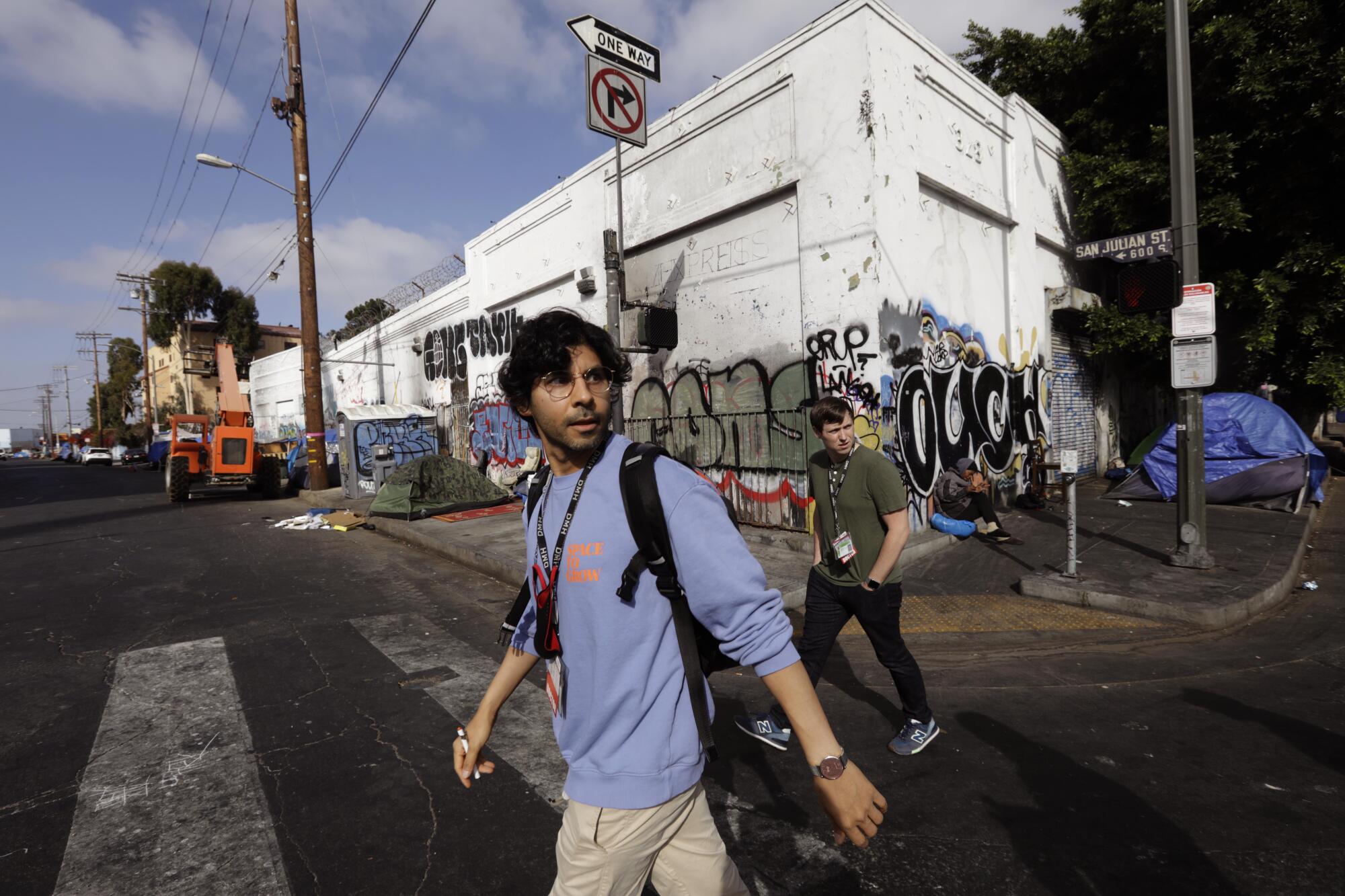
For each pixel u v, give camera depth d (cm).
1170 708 360
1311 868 231
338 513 1109
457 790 296
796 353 779
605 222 1055
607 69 668
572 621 135
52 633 532
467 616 570
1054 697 379
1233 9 889
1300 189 881
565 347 130
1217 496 863
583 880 131
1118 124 1066
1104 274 1188
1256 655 432
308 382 1566
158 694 407
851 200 702
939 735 337
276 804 287
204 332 4419
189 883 239
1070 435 1108
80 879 242
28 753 336
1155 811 267
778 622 128
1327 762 302
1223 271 986
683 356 929
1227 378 1163
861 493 302
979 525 752
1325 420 2205
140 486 2100
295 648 487
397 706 386
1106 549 665
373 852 254
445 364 1609
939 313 794
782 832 261
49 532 1067
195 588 671
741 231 839
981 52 1245
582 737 137
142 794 297
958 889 226
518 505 1113
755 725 323
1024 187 960
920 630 497
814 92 733
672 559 128
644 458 131
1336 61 788
